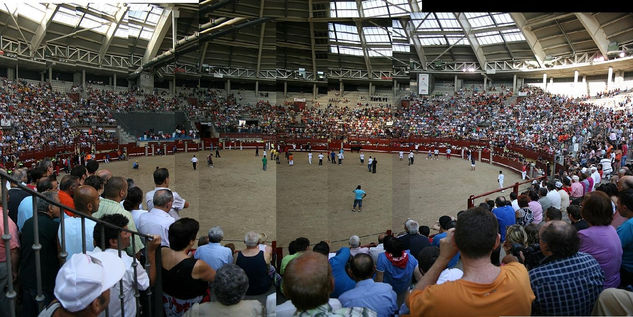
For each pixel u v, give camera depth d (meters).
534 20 34.62
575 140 22.78
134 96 33.59
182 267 2.81
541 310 2.25
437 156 30.08
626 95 33.72
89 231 3.04
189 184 13.56
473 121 38.50
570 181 9.02
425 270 3.06
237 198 12.34
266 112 24.84
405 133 24.64
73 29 33.50
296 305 1.70
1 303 2.72
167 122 23.72
